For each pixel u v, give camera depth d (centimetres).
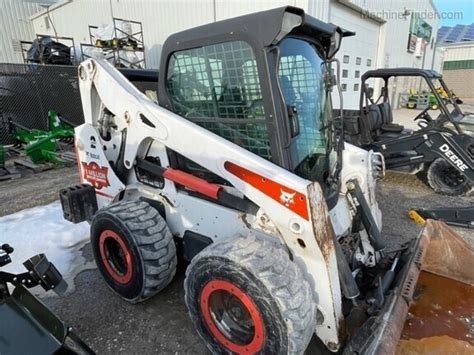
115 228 215
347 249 214
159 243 211
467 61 2581
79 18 1430
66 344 139
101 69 230
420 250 209
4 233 354
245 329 168
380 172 262
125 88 223
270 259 155
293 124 169
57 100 904
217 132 191
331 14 909
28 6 1527
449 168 464
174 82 202
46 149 653
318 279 162
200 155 187
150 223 214
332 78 217
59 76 894
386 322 150
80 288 262
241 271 153
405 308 163
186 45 187
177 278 264
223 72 177
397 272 203
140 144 225
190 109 199
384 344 137
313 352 192
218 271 161
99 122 254
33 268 168
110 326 221
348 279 178
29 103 867
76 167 657
